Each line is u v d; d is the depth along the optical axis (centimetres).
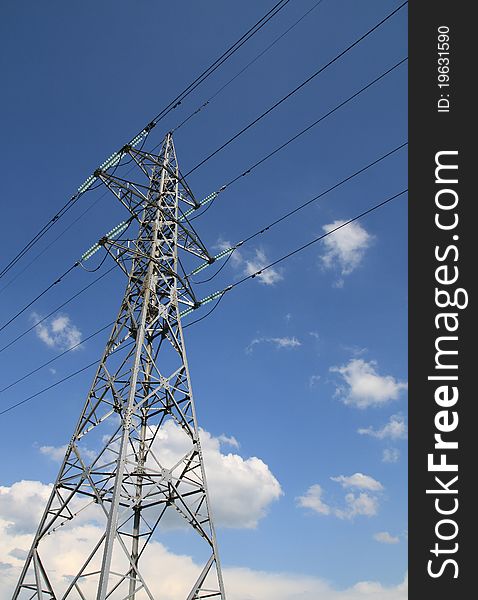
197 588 2692
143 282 3612
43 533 2861
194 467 3061
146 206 3934
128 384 3212
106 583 2445
